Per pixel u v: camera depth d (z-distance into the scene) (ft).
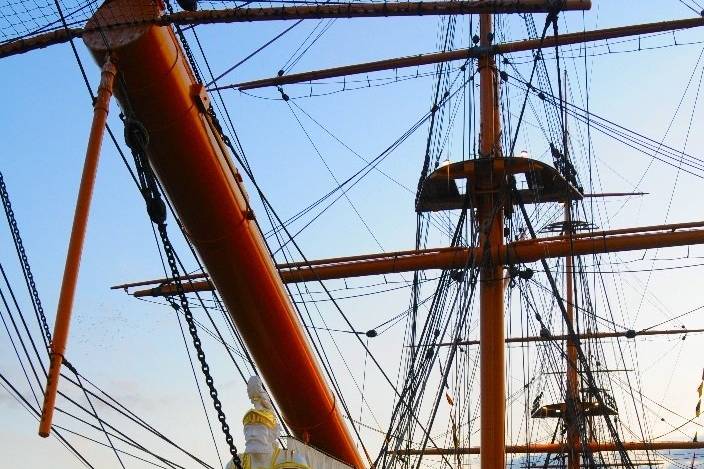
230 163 40.09
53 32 38.37
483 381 80.07
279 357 45.55
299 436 50.67
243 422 38.83
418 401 73.82
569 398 98.32
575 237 82.79
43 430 29.01
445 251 83.35
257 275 42.06
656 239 81.56
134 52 34.86
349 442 52.37
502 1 40.40
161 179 38.63
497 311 82.17
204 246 40.78
